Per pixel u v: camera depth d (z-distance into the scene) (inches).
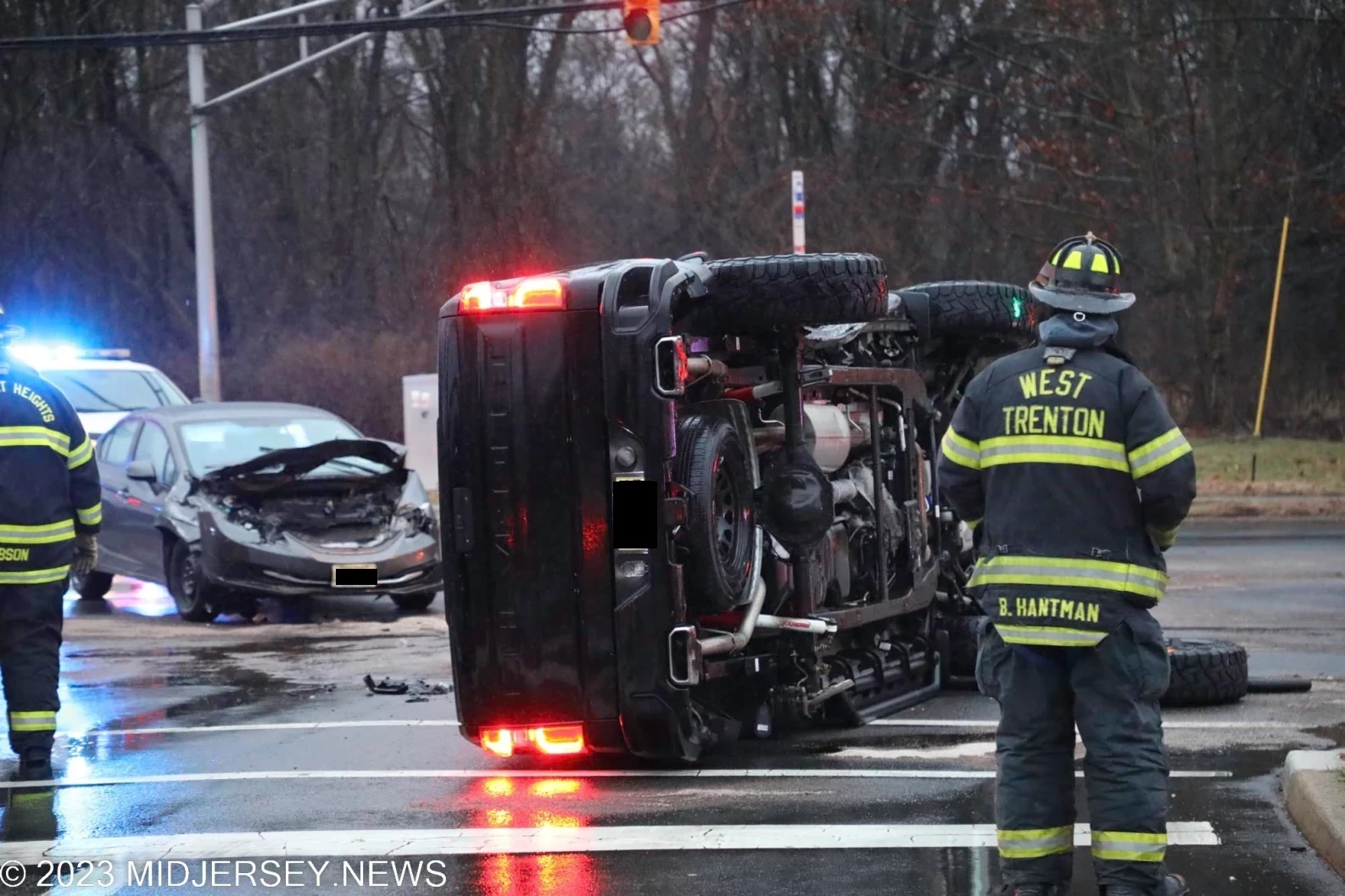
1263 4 1539.1
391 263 1943.9
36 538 366.0
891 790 336.8
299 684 486.3
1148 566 247.4
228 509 632.4
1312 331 1732.3
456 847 297.3
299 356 1486.2
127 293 1870.1
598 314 350.0
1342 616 587.8
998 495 254.4
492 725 359.6
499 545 355.9
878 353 460.8
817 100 1785.2
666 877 274.7
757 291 377.1
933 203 1707.7
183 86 1839.3
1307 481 1155.9
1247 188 1544.0
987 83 1674.5
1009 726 252.2
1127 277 1683.1
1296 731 391.9
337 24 861.8
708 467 357.1
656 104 1909.4
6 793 348.2
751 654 389.4
